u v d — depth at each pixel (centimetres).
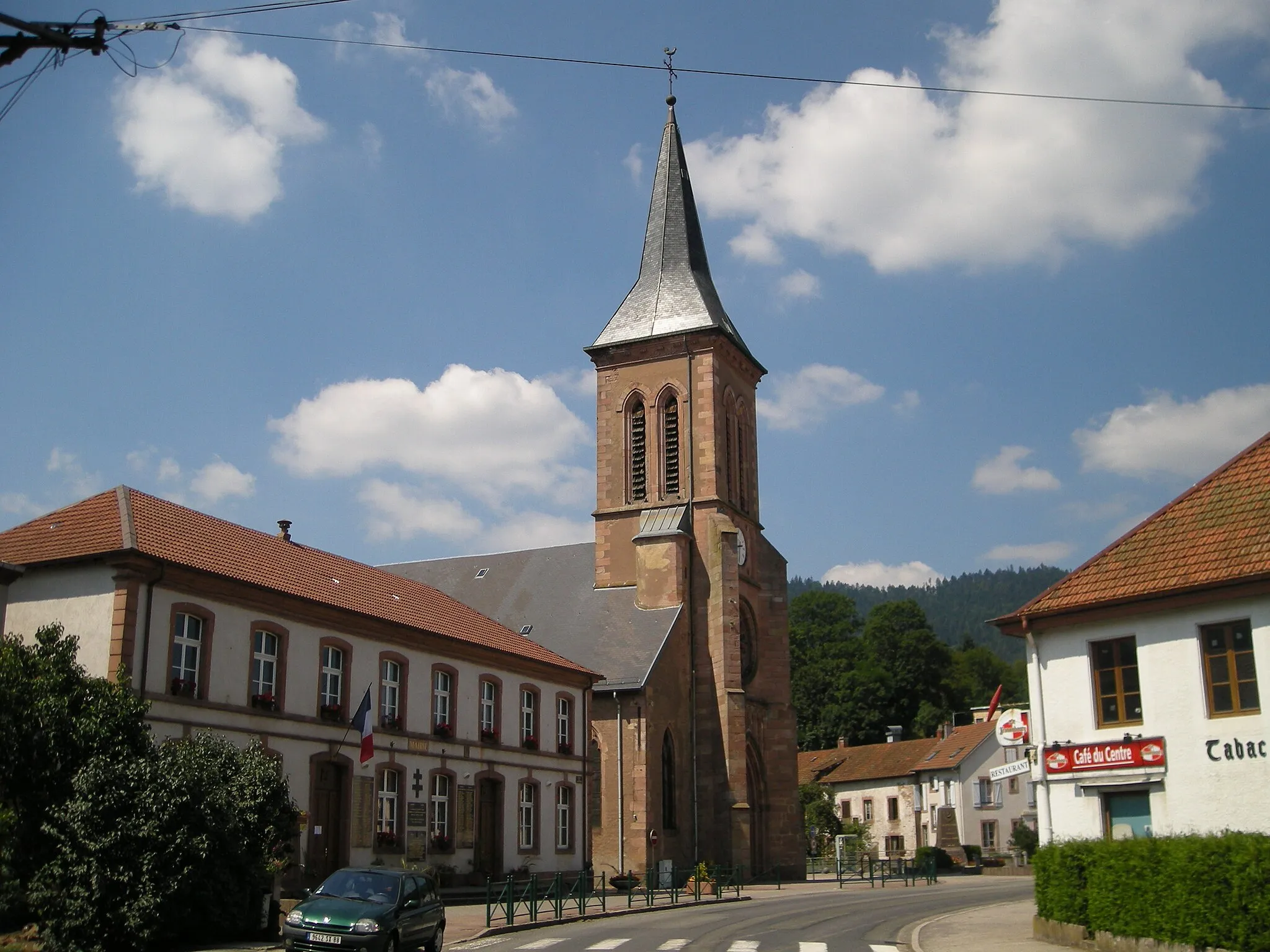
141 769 2467
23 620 3145
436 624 4288
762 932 2966
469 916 3388
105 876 2367
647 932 2981
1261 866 1917
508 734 4575
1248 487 2717
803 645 12812
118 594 3050
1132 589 2667
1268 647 2441
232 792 2648
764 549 7031
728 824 6016
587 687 5178
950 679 12706
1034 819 7644
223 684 3303
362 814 3744
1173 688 2584
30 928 2384
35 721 2498
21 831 2445
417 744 4047
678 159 7344
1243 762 2459
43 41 1410
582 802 5012
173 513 3575
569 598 6669
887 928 3042
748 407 7212
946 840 8519
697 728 6184
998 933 2770
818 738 12081
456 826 4194
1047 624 2828
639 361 6825
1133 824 2638
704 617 6359
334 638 3741
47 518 3394
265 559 3744
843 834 9100
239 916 2581
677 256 7112
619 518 6656
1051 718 2792
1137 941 2164
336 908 2255
